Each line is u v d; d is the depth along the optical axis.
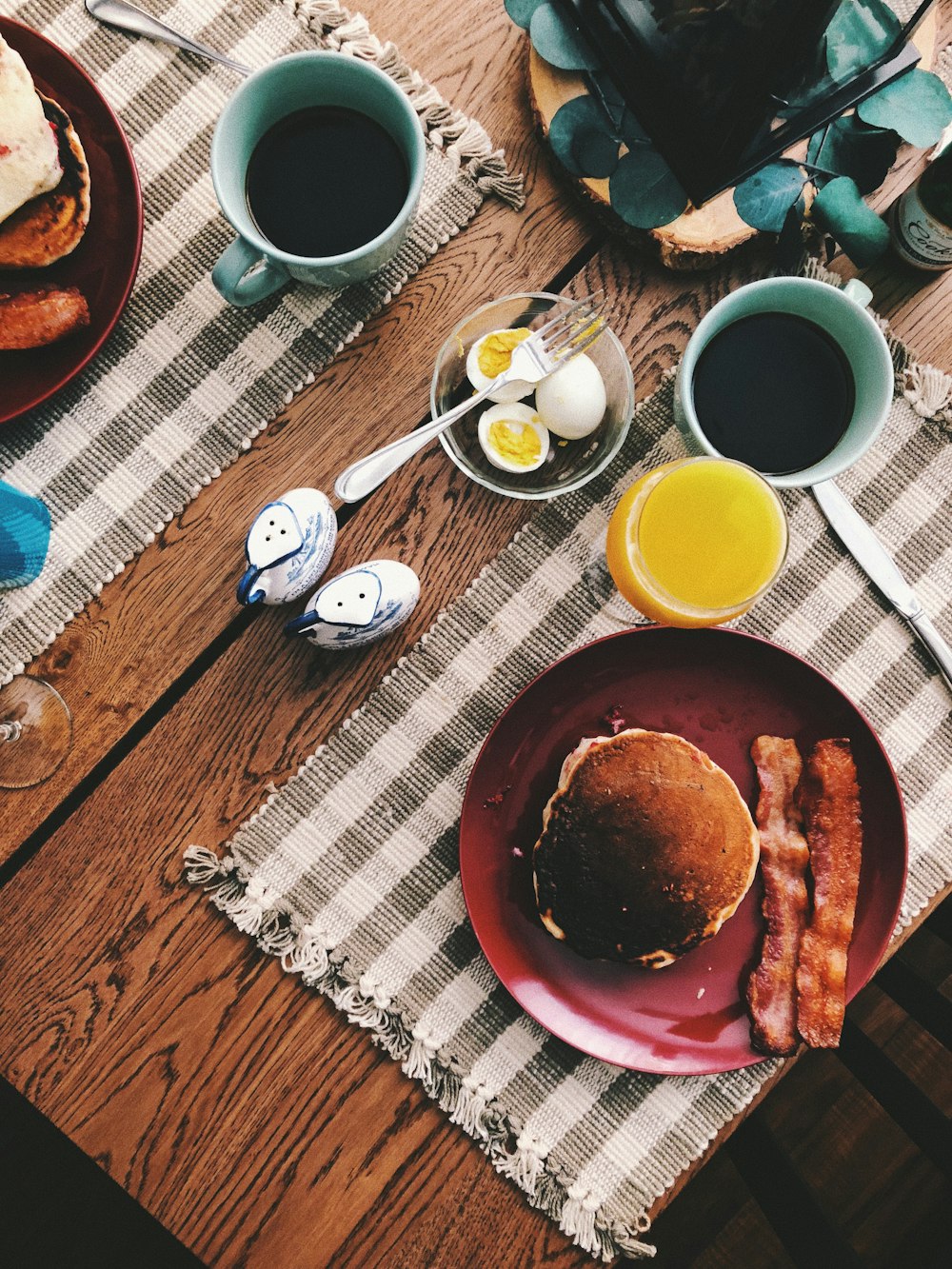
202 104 0.64
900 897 0.61
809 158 0.59
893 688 0.66
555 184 0.65
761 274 0.65
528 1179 0.63
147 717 0.65
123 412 0.65
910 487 0.65
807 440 0.62
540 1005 0.63
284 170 0.60
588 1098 0.64
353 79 0.57
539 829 0.64
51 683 0.65
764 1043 0.61
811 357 0.61
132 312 0.65
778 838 0.63
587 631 0.65
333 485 0.65
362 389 0.65
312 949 0.64
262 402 0.65
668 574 0.60
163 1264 0.81
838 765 0.62
